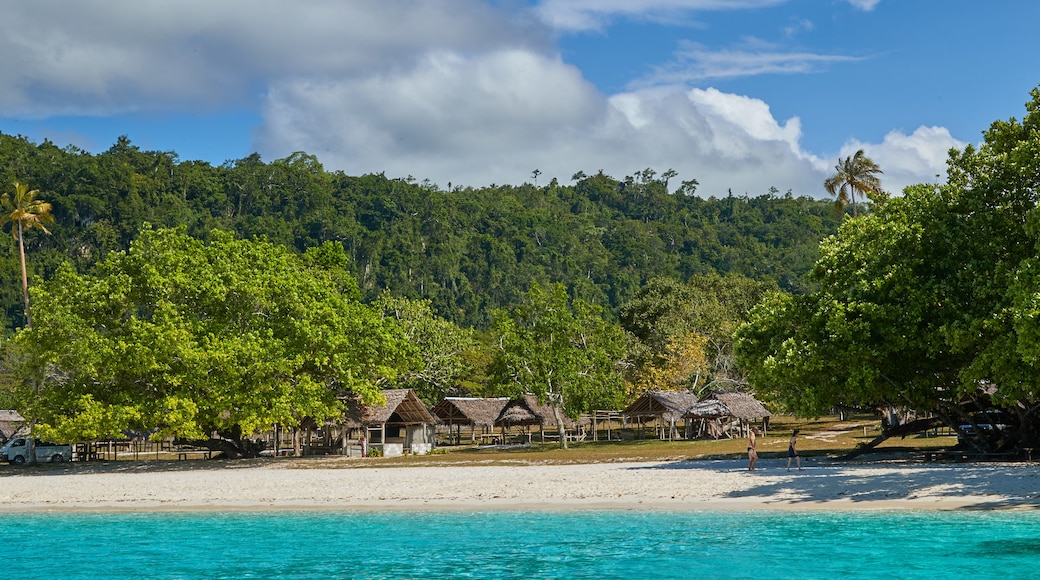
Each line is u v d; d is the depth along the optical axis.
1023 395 38.97
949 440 58.84
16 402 60.06
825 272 45.06
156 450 88.06
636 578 21.78
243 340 58.00
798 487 34.59
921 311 39.91
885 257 41.78
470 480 41.62
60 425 55.41
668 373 90.50
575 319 76.81
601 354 77.25
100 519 33.47
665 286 116.88
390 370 63.72
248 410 57.09
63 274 59.72
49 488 43.56
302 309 60.28
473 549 25.80
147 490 41.62
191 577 23.28
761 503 31.73
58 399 57.91
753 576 21.66
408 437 76.06
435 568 23.47
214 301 60.00
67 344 57.09
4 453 68.25
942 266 40.69
